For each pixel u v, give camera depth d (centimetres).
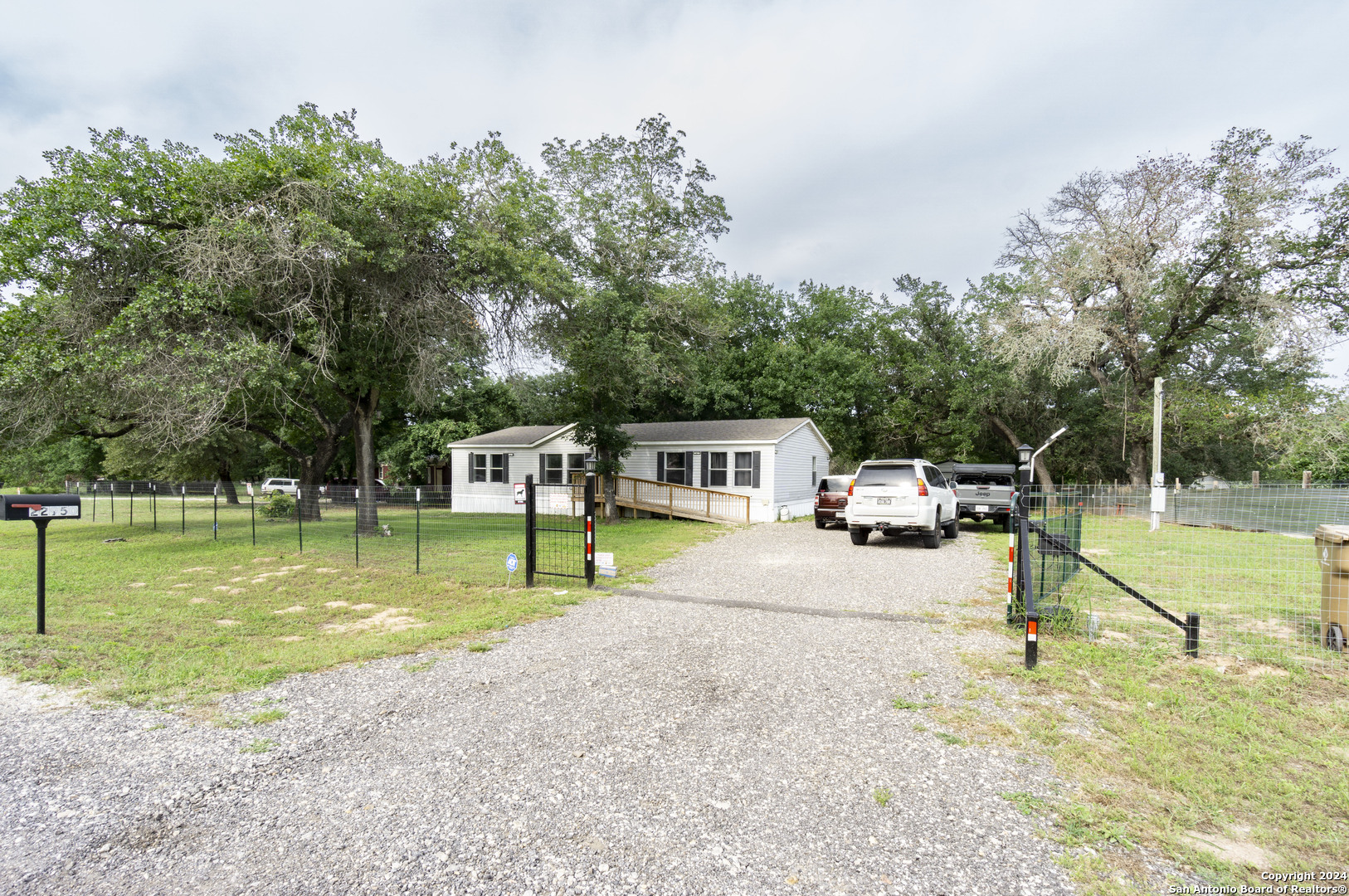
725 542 1473
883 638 605
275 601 838
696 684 488
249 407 1689
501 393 3130
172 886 255
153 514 1889
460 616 737
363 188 1336
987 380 2730
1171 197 2077
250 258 1173
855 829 292
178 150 1300
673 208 1883
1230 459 2817
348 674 527
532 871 263
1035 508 676
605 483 2053
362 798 326
